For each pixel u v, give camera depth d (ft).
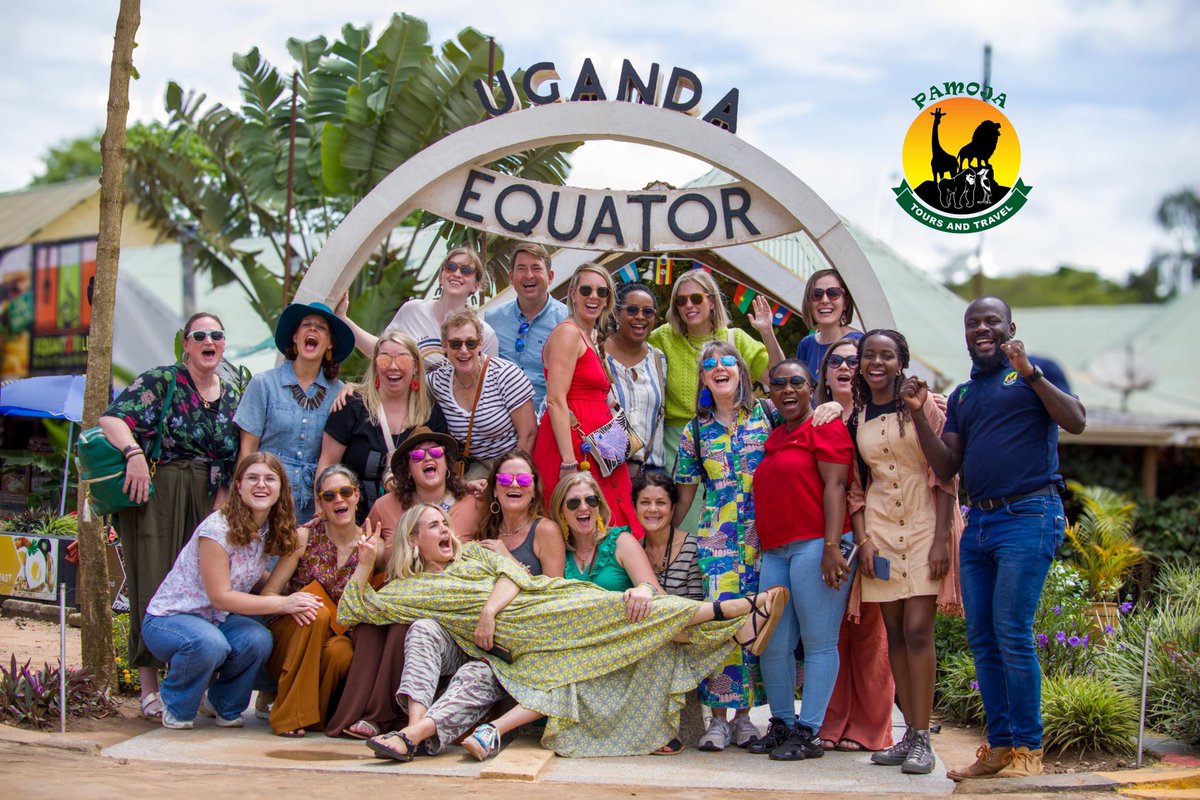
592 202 24.22
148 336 64.44
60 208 71.10
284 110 45.85
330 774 17.12
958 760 19.99
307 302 24.39
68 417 38.70
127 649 23.21
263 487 19.90
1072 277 165.68
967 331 18.31
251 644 19.83
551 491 21.39
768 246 37.37
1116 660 23.99
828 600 19.17
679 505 20.84
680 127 23.88
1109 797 16.85
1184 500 57.98
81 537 21.74
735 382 20.18
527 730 19.97
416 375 21.80
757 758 19.27
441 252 45.14
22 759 16.93
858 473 19.44
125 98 21.95
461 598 19.35
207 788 15.53
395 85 40.50
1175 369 101.96
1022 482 17.69
